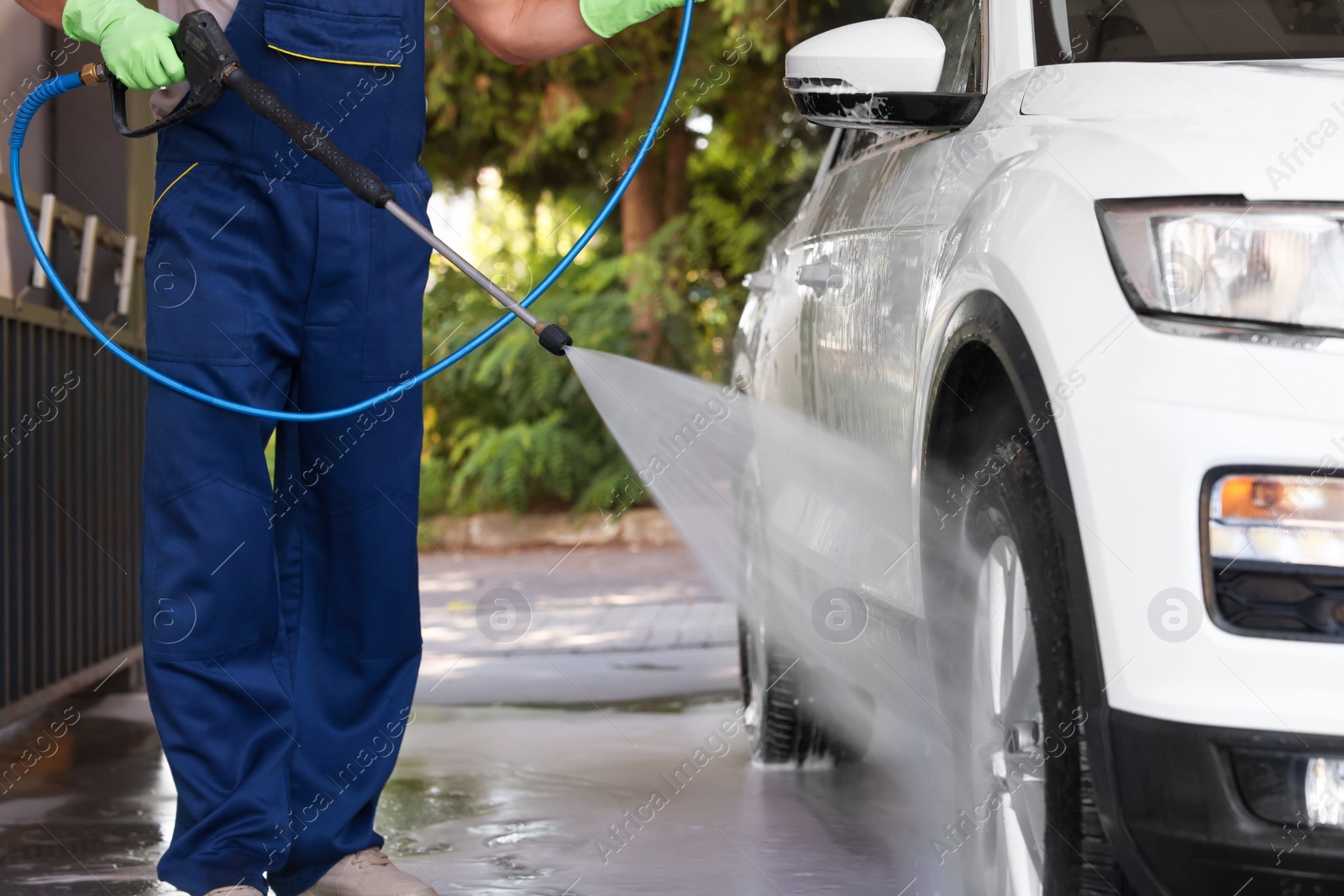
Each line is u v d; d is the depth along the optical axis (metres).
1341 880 1.61
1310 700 1.59
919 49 2.41
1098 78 2.17
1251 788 1.61
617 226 13.42
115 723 4.67
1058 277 1.83
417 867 2.77
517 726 4.35
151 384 2.28
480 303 13.05
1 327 4.12
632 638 6.31
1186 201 1.75
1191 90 1.99
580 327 12.49
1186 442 1.65
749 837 2.91
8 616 4.19
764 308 3.62
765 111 11.75
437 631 6.79
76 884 2.70
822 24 11.10
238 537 2.26
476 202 14.23
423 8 2.36
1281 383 1.64
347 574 2.38
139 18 2.21
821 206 3.41
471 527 12.14
